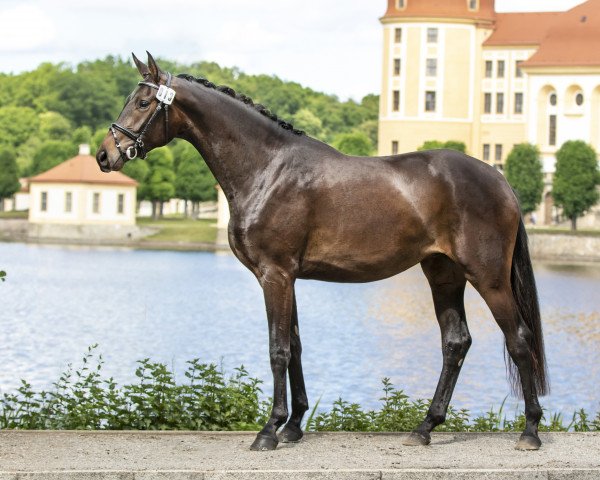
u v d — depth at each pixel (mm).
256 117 9469
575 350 40031
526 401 9477
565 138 129125
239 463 8734
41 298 59812
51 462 8750
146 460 8836
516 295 9625
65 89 195125
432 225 9438
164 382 11914
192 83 9516
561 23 131875
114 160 9375
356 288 75000
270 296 9336
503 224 9438
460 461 8875
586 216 119312
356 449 9328
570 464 8789
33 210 119312
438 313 9891
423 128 141750
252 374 25922
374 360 34594
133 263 90250
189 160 128125
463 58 142375
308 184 9352
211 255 103938
